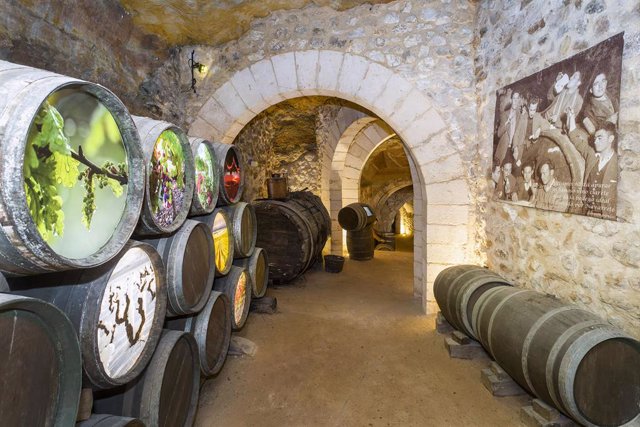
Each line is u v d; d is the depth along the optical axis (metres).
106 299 1.19
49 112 0.95
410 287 4.80
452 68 3.42
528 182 2.49
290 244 4.54
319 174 6.98
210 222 2.38
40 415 0.95
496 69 2.97
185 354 1.81
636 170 1.64
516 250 2.69
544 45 2.33
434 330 3.32
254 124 5.74
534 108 2.41
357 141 6.66
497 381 2.30
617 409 1.64
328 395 2.34
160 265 1.53
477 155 3.36
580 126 1.97
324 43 3.62
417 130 3.50
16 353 0.87
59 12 2.27
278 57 3.71
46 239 0.93
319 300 4.23
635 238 1.66
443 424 2.05
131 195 1.27
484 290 2.63
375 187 9.82
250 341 3.01
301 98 5.98
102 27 2.74
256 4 3.43
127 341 1.31
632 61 1.64
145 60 3.42
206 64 3.87
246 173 5.39
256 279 3.39
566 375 1.61
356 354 2.88
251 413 2.16
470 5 3.38
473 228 3.45
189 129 3.94
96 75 2.73
